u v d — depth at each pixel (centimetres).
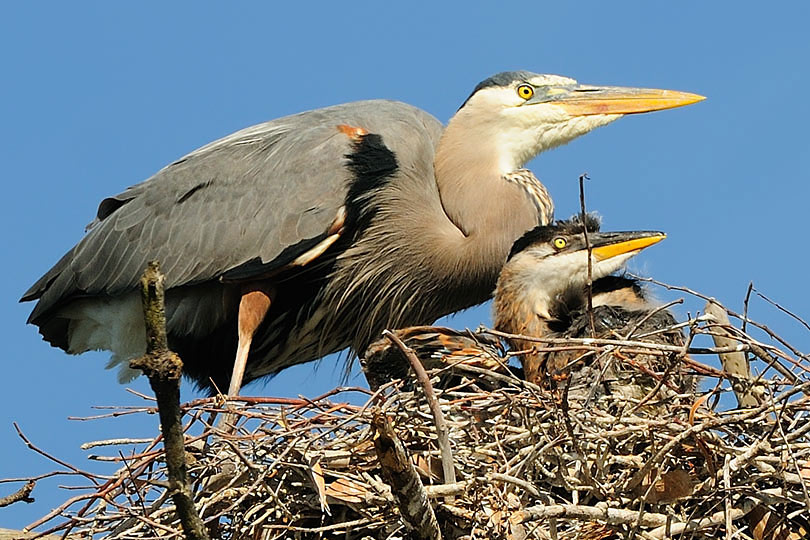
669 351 979
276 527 945
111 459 939
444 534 927
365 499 948
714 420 909
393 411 967
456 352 1150
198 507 945
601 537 931
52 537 956
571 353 1167
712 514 924
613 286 1263
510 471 926
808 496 874
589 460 950
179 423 756
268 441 947
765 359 974
